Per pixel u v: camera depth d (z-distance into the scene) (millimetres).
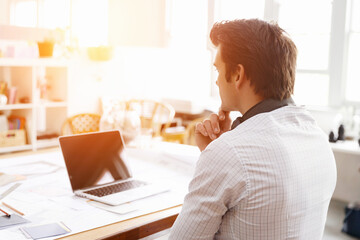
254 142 894
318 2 4082
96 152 1630
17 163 1924
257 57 929
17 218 1261
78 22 4219
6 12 2572
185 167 1891
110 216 1302
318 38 4121
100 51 4242
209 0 4867
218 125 1294
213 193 904
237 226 911
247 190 865
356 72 3990
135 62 4777
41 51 3762
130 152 2148
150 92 4984
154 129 4406
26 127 3875
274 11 4332
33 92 3764
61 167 1876
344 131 3613
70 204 1407
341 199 3713
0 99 3574
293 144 918
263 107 953
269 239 890
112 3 4559
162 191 1544
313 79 4195
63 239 1124
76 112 4285
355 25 3963
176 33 5258
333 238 3025
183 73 5215
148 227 1261
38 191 1535
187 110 4734
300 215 917
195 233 924
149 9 5035
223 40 971
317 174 955
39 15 2824
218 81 1015
